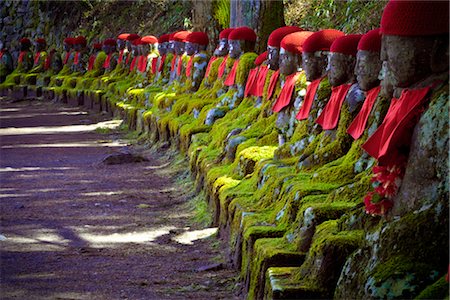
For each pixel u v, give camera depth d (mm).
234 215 7637
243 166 8820
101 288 6961
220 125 11281
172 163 13289
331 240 5016
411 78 4547
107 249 8430
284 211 6527
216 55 14281
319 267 5035
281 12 14500
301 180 6711
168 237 8930
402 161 4547
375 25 14414
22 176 13047
